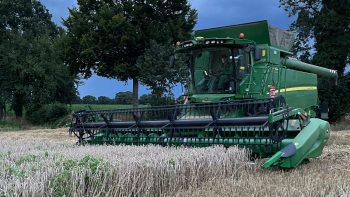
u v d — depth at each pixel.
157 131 9.42
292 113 7.98
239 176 7.00
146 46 28.78
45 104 37.88
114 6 29.42
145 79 25.67
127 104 42.19
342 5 28.36
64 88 40.75
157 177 5.88
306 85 13.49
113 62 30.05
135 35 28.61
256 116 8.08
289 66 12.60
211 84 10.79
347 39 28.06
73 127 10.95
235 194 5.39
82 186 4.97
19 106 39.81
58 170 5.09
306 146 7.75
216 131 8.52
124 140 9.85
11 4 41.91
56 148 9.27
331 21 28.03
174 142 8.84
